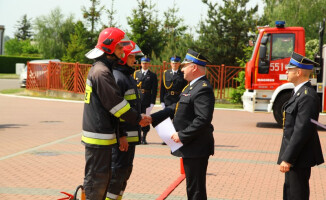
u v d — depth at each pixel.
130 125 5.46
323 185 7.71
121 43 4.51
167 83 11.08
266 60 14.99
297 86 4.77
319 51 15.42
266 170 8.80
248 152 10.71
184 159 4.87
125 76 5.42
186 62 4.91
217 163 9.34
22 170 8.38
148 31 38.59
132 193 6.93
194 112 4.81
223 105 25.05
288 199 4.95
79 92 26.88
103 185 4.48
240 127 15.63
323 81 15.04
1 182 7.45
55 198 6.57
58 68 27.97
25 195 6.71
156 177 8.00
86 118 4.47
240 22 34.81
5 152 10.15
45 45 69.44
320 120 18.31
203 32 36.09
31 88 29.62
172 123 4.90
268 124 16.78
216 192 7.08
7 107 21.30
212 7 35.88
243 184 7.64
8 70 65.62
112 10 43.16
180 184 7.55
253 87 15.20
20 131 13.62
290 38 14.93
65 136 12.74
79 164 8.98
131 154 5.55
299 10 39.78
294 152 4.56
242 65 26.52
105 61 4.46
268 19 35.62
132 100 5.41
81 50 39.41
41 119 16.88
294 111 4.67
